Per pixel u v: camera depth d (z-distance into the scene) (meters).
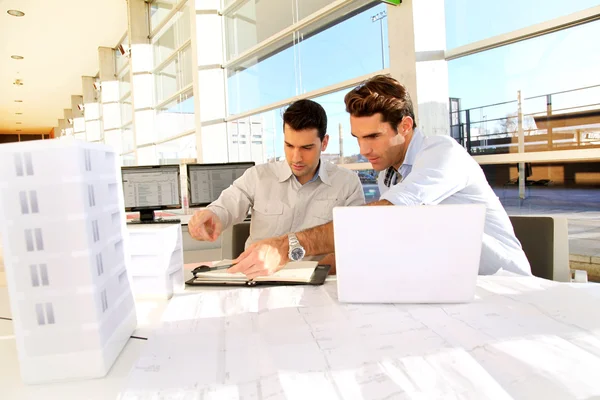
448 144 1.19
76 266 0.55
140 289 0.91
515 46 2.27
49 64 10.21
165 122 7.34
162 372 0.55
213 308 0.84
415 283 0.82
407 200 1.00
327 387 0.50
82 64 10.51
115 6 7.45
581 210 2.20
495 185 2.51
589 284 0.95
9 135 20.67
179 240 0.99
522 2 2.16
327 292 0.95
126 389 0.51
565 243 1.42
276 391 0.49
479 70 2.46
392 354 0.59
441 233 0.80
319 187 1.83
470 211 0.79
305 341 0.65
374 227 0.81
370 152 1.28
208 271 1.12
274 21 4.16
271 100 4.41
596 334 0.64
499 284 0.96
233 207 1.80
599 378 0.50
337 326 0.71
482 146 2.50
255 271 0.89
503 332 0.66
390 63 2.72
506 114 2.35
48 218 0.54
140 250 0.91
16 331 0.54
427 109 2.59
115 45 9.48
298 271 1.11
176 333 0.70
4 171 0.53
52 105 14.79
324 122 1.63
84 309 0.55
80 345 0.56
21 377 0.55
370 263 0.83
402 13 2.59
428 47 2.56
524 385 0.49
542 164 2.31
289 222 1.82
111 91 9.80
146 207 2.87
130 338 0.69
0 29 7.80
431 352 0.59
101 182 0.61
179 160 6.73
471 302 0.82
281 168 1.86
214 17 5.34
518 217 1.51
